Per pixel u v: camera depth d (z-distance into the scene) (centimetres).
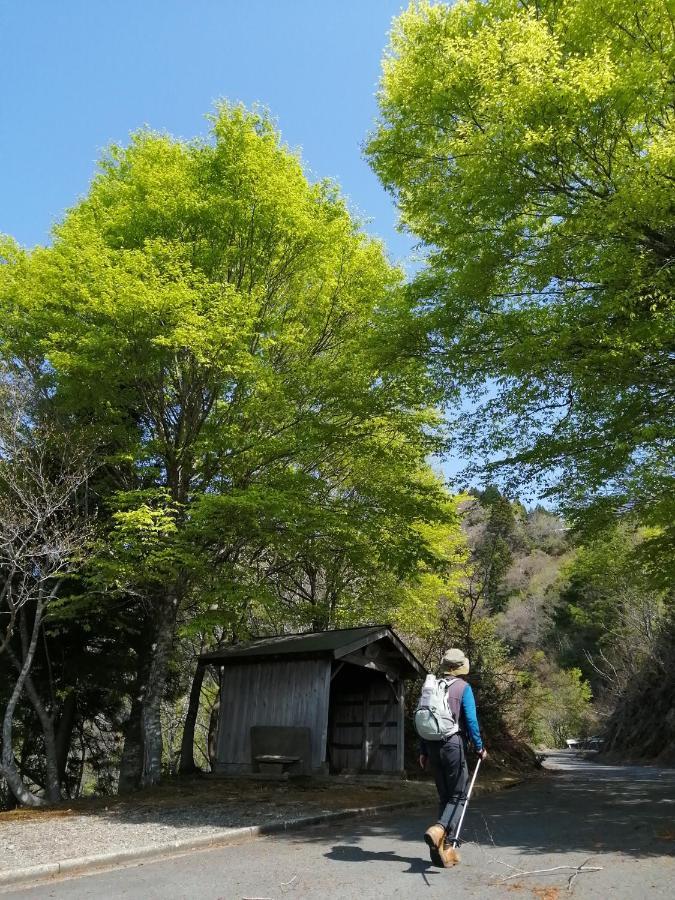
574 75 802
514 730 1981
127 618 1555
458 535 1912
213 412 1332
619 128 833
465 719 561
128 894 499
